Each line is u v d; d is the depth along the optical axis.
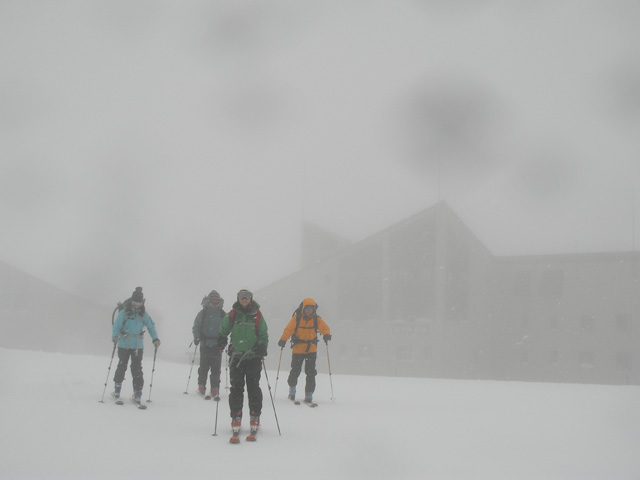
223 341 7.38
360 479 5.38
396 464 6.00
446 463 6.10
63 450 6.13
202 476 5.32
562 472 5.80
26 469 5.35
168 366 17.30
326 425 8.21
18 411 8.09
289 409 9.71
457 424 8.52
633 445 7.13
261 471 5.57
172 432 7.38
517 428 8.24
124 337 9.71
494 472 5.77
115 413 8.52
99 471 5.38
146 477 5.22
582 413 9.70
